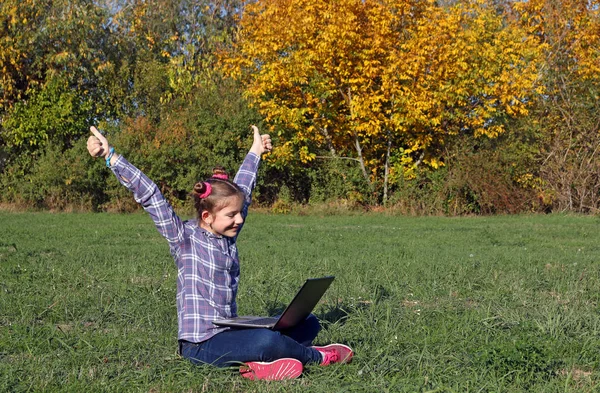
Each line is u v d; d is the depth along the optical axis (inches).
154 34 1112.8
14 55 937.5
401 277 345.7
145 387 171.8
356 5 863.7
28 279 329.4
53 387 169.2
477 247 516.7
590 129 930.7
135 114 1025.5
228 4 1242.6
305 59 861.8
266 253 444.8
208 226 184.7
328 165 929.5
